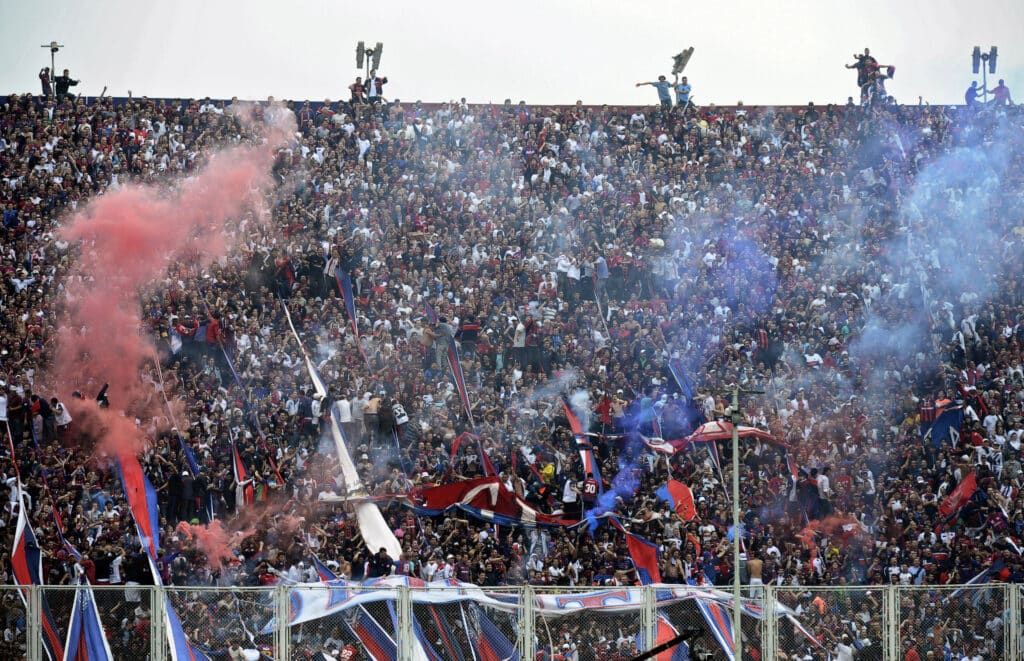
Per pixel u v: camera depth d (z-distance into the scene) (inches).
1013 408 4156.0
